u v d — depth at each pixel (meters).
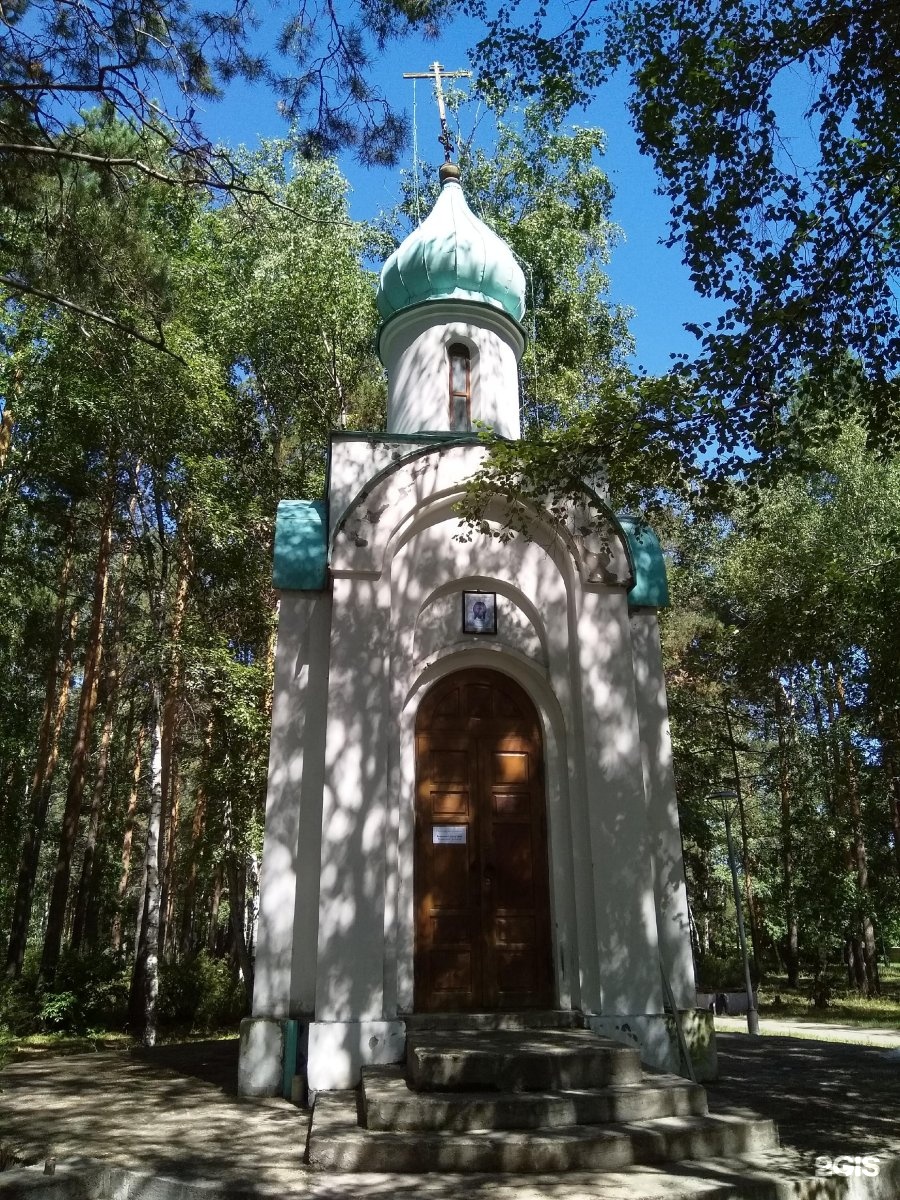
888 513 21.09
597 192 22.48
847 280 7.56
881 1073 9.43
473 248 13.30
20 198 9.38
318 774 9.33
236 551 19.53
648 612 10.69
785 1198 5.56
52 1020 18.39
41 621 21.80
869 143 7.57
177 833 26.78
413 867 9.18
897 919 29.59
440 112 15.02
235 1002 19.50
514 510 9.37
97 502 20.81
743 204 7.69
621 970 8.64
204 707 17.84
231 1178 5.79
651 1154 6.10
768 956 35.56
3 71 8.69
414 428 12.59
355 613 9.28
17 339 17.66
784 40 7.47
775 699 23.14
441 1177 5.79
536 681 9.95
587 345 22.77
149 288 10.07
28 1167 6.07
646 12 8.17
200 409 17.33
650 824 9.90
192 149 9.21
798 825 23.86
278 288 20.05
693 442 8.21
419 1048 7.11
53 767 23.86
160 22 8.55
